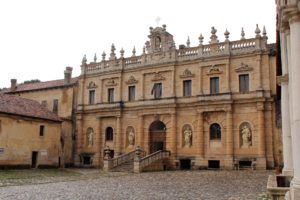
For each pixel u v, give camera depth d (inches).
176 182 1118.4
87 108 2217.0
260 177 1252.5
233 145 1722.4
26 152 1774.1
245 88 1743.4
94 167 2095.2
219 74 1800.0
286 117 768.3
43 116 1907.0
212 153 1769.2
